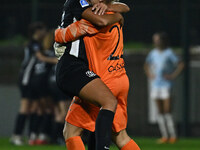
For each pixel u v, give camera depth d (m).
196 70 38.16
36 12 38.12
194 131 38.06
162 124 34.12
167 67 35.56
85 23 13.27
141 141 33.62
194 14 38.22
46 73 31.03
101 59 13.48
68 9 13.66
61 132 30.66
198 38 38.28
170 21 38.25
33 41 30.84
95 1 13.56
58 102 30.22
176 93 38.25
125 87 13.86
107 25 13.12
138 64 37.59
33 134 31.62
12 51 38.12
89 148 14.64
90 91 12.81
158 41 35.59
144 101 37.47
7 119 37.69
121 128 13.86
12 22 38.50
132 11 38.19
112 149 23.92
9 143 31.00
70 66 13.27
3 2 38.53
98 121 12.60
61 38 13.43
